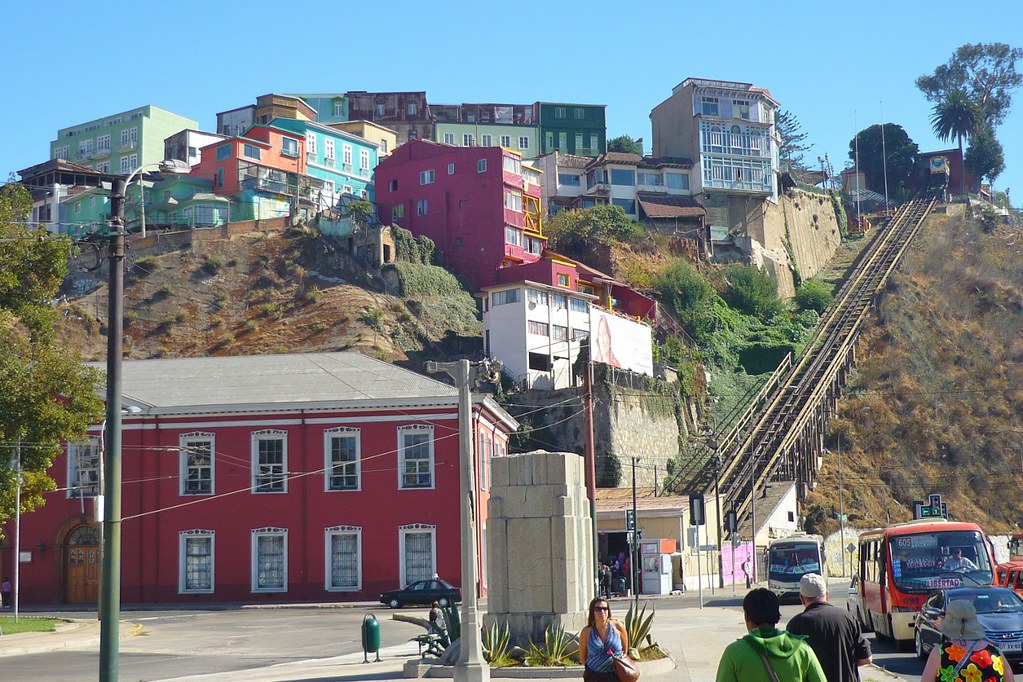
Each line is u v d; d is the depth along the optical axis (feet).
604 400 302.45
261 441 182.70
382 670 83.30
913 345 440.45
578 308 324.60
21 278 130.62
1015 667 77.92
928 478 377.30
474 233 381.60
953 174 643.04
